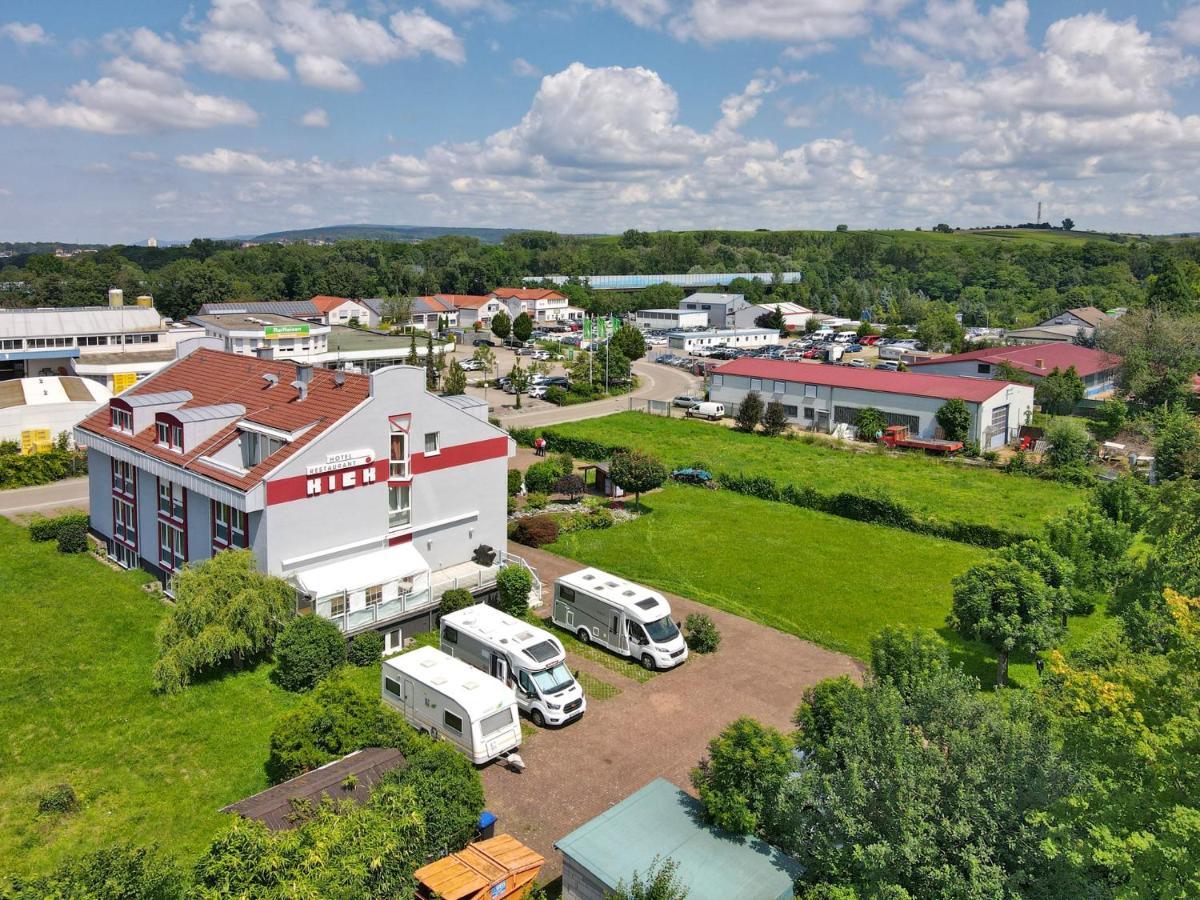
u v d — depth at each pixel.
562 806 22.92
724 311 160.12
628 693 29.27
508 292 168.62
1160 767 15.53
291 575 31.19
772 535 47.50
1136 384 83.19
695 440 73.88
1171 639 21.56
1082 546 34.72
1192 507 28.53
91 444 40.25
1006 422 74.38
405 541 35.09
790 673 31.08
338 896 14.20
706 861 17.94
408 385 34.16
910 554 44.81
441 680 25.38
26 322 79.56
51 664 29.27
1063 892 15.03
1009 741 17.59
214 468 32.84
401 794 17.64
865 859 16.25
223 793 22.62
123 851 14.74
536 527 44.78
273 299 166.62
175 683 27.12
